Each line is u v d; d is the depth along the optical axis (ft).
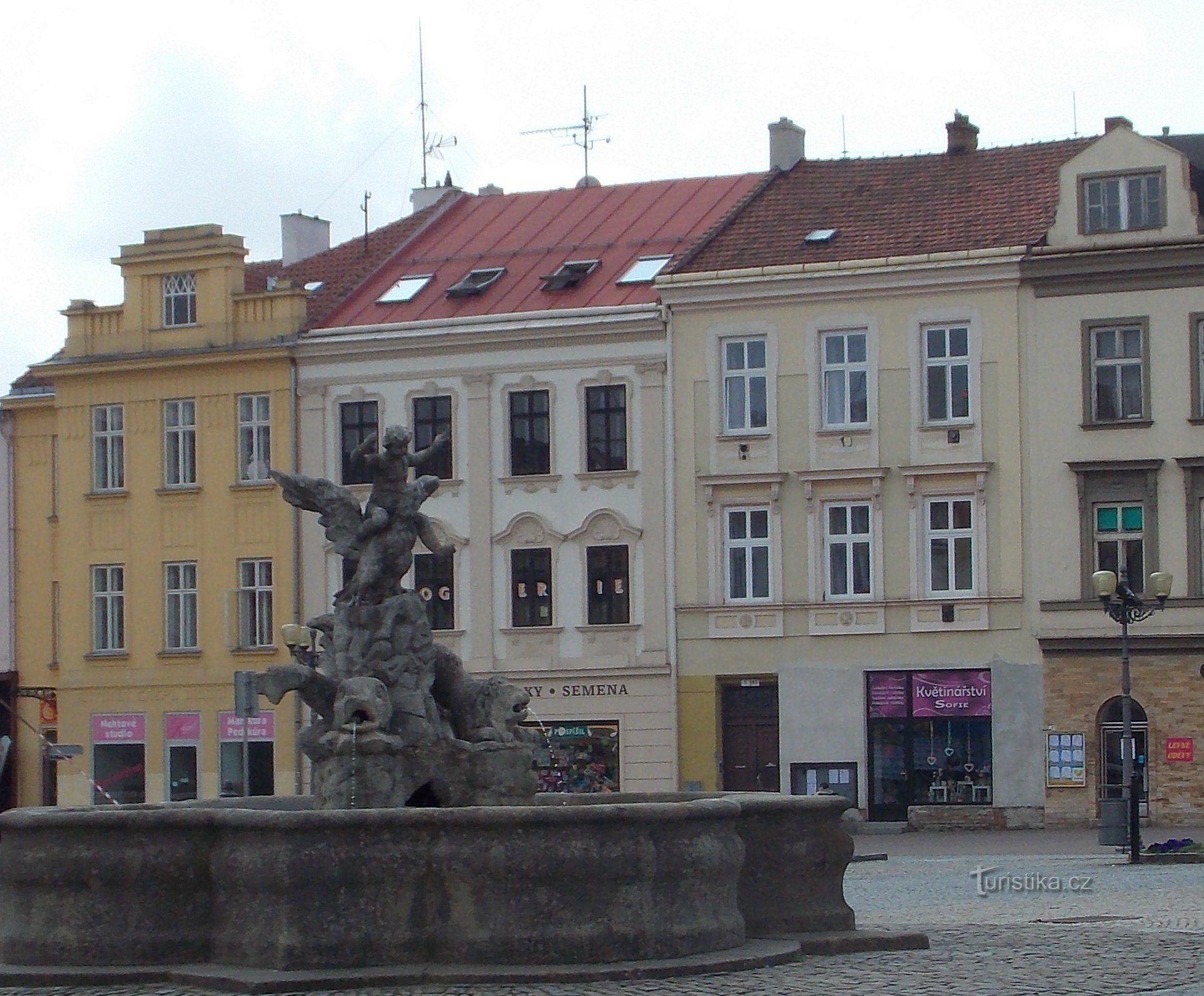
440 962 58.34
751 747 176.86
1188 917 78.74
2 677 201.05
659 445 179.01
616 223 194.08
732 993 55.47
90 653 197.16
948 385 171.83
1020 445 169.37
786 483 175.32
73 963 60.54
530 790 73.26
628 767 178.91
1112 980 59.06
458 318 185.06
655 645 178.40
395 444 74.33
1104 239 167.63
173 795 193.36
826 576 174.29
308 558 189.26
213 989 57.36
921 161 185.68
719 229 183.21
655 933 59.67
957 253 170.60
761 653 175.32
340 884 58.18
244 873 59.16
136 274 196.75
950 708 169.99
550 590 181.98
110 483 197.98
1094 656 165.89
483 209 203.62
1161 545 165.68
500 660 182.80
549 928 58.44
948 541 171.63
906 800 171.01
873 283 172.96
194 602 193.88
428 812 58.49
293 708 188.34
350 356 187.73
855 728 172.45
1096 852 130.72
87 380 198.08
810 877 67.05
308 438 189.16
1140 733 165.17
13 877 61.72
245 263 204.54
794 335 175.42
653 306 178.81
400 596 74.28
